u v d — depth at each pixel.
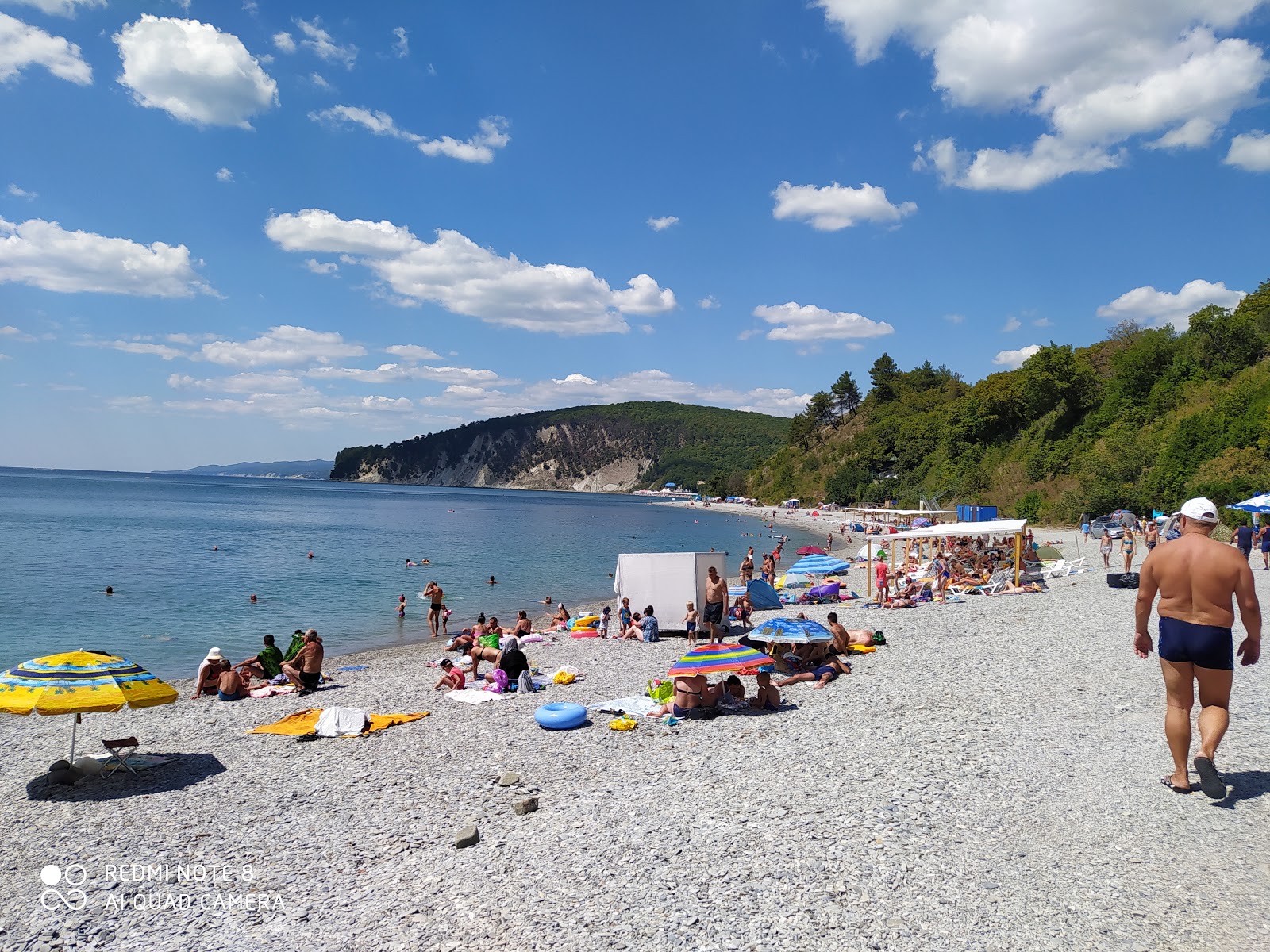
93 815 9.46
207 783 10.52
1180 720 7.17
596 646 21.09
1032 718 10.79
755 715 12.49
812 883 6.38
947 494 89.00
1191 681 7.06
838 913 5.86
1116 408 71.06
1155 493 51.97
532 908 6.41
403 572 42.88
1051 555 32.41
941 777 8.62
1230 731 9.26
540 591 36.47
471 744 11.88
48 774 10.66
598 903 6.40
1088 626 18.55
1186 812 6.91
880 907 5.89
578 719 12.55
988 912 5.65
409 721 13.43
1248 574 6.77
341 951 6.03
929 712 11.65
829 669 14.57
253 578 38.94
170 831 8.95
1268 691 11.15
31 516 83.19
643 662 18.48
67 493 146.75
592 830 8.04
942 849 6.77
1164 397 65.69
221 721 13.95
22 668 9.95
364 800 9.68
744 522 106.88
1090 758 8.75
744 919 5.91
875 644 17.86
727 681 13.59
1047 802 7.58
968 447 94.38
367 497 190.38
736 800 8.52
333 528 79.56
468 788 9.95
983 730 10.41
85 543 55.03
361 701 15.17
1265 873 5.74
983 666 14.68
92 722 14.12
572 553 56.59
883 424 127.81
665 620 22.91
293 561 47.44
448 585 37.84
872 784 8.64
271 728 12.93
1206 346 65.50
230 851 8.34
